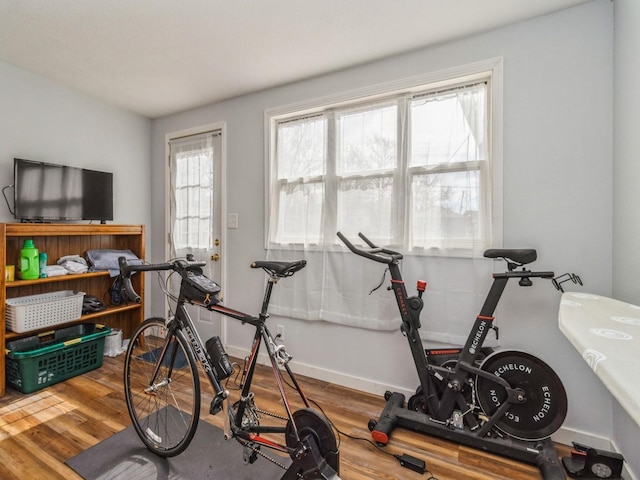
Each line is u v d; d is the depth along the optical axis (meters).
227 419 1.46
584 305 1.22
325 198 2.47
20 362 2.20
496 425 1.70
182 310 1.63
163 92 2.84
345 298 2.38
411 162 2.19
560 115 1.77
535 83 1.82
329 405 2.15
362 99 2.35
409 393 2.20
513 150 1.88
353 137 2.39
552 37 1.78
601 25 1.68
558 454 1.68
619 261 1.58
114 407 2.06
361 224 2.34
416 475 1.53
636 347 0.72
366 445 1.74
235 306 2.94
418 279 2.14
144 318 3.34
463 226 2.03
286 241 2.66
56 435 1.77
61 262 2.65
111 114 3.13
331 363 2.47
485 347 1.88
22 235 2.27
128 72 2.49
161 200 3.46
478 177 2.00
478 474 1.54
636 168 1.43
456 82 2.07
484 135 2.00
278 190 2.73
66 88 2.77
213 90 2.79
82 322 2.85
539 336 1.83
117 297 2.99
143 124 3.43
